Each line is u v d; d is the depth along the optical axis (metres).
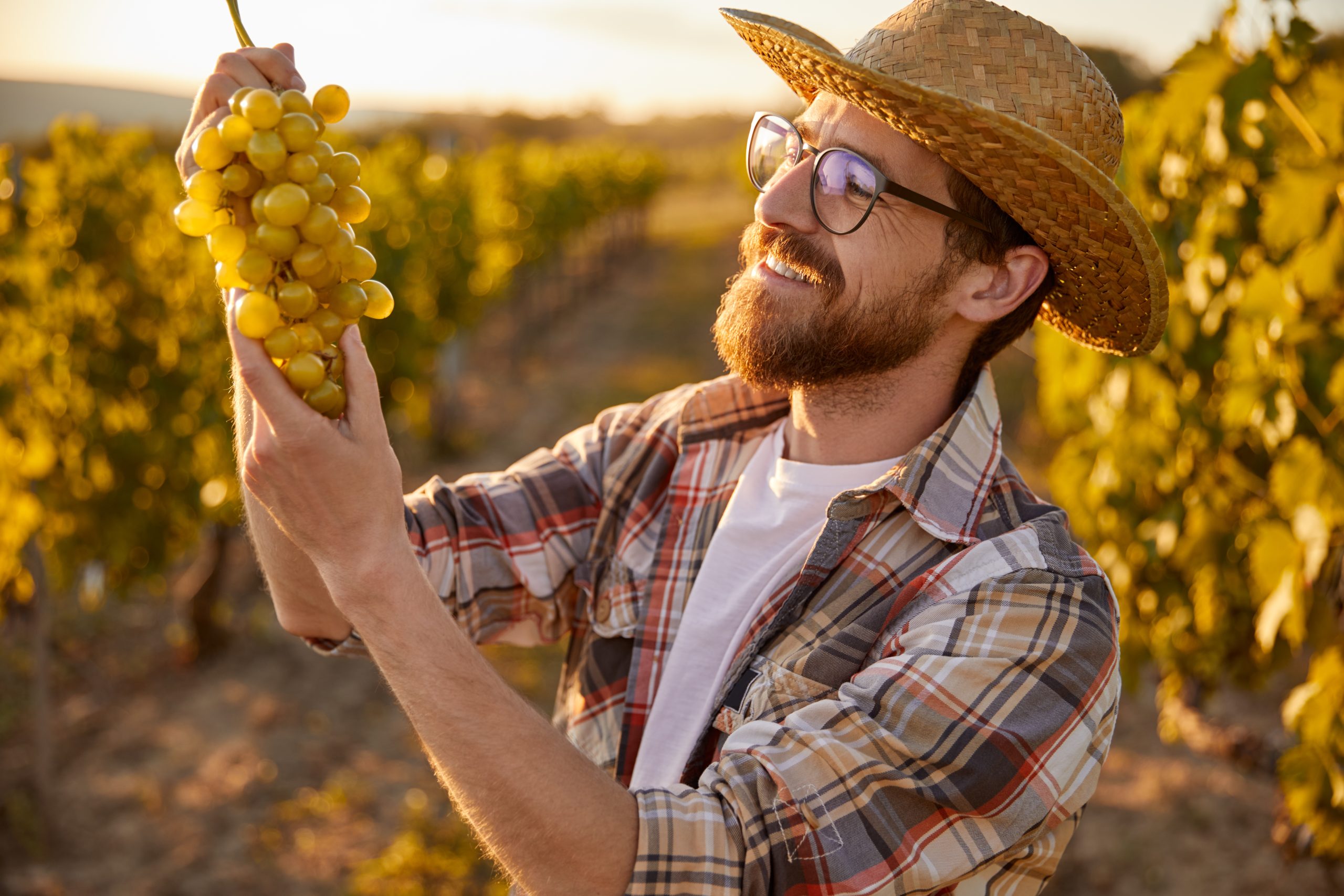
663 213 41.62
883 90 1.09
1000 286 1.26
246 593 6.67
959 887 1.06
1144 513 3.53
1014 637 1.06
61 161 5.36
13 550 4.20
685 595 1.34
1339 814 2.55
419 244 8.41
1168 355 3.30
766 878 0.95
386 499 0.89
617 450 1.48
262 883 4.00
